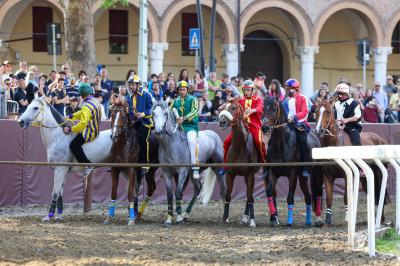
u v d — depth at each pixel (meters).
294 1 38.03
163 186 21.75
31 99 21.45
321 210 18.03
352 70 42.84
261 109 17.05
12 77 22.88
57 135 17.59
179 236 14.84
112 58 38.84
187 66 40.00
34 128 20.27
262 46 41.59
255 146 17.05
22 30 36.59
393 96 27.03
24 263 11.81
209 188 18.70
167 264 11.80
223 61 40.22
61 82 21.08
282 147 16.80
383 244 13.46
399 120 26.55
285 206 21.02
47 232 15.21
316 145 17.38
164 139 16.94
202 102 23.30
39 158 20.33
